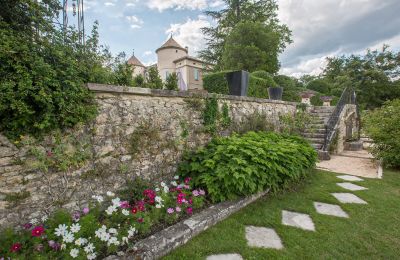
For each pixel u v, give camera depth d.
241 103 4.93
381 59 24.78
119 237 1.92
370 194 3.59
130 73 3.04
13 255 1.65
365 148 8.02
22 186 1.96
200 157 3.46
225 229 2.46
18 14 1.97
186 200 2.74
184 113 3.55
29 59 1.77
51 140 2.09
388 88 23.20
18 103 1.70
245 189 3.04
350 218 2.79
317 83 24.28
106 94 2.51
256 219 2.71
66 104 2.06
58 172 2.19
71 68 2.07
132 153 2.81
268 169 3.25
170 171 3.35
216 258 2.00
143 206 2.38
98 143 2.47
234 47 14.66
